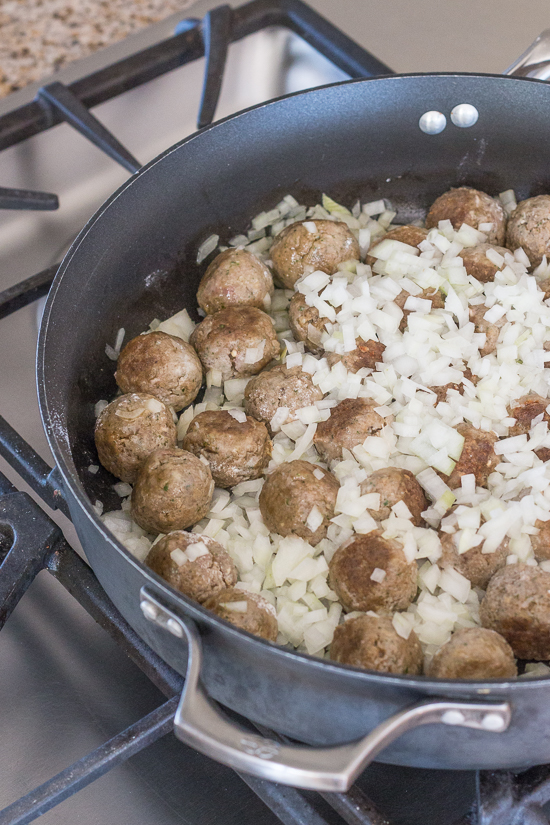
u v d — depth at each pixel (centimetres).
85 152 69
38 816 47
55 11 86
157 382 57
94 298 57
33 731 51
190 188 61
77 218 68
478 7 77
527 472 55
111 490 57
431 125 63
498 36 75
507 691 43
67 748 50
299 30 71
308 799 49
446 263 62
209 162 61
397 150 64
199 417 57
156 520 54
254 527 55
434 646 51
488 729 44
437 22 76
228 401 60
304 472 54
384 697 44
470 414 57
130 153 67
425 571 53
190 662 44
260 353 59
